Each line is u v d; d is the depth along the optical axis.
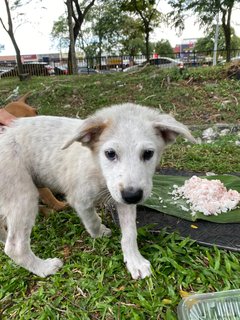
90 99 1.05
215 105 0.90
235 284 0.30
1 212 0.34
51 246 0.38
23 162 0.34
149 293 0.30
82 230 0.40
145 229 0.38
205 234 0.37
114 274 0.33
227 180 0.47
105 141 0.29
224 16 2.44
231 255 0.33
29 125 0.35
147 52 3.09
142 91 1.07
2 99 1.15
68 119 0.37
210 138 0.72
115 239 0.38
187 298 0.28
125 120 0.30
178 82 1.11
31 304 0.30
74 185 0.34
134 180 0.27
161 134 0.32
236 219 0.39
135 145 0.28
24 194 0.33
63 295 0.31
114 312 0.28
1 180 0.32
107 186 0.31
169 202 0.43
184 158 0.58
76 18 2.60
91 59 3.52
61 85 1.20
